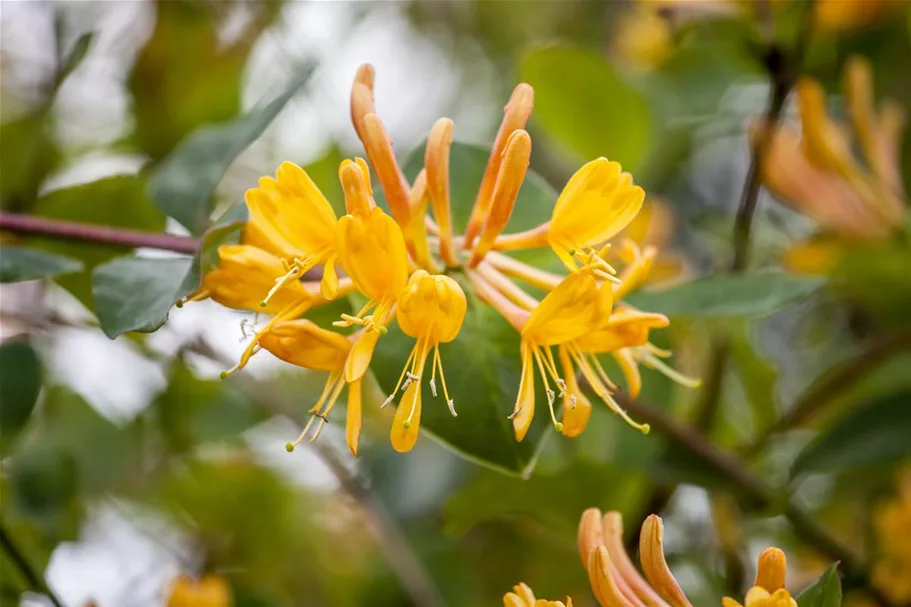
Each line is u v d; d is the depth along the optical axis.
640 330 0.56
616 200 0.56
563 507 0.65
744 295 0.61
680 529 0.75
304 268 0.55
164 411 0.73
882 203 0.71
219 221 0.57
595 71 0.71
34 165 0.72
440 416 0.57
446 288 0.55
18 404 0.64
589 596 0.70
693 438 0.65
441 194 0.57
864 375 0.71
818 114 0.69
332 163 0.72
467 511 0.65
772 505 0.65
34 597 0.65
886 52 0.73
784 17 0.69
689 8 0.69
